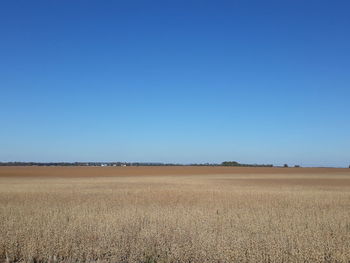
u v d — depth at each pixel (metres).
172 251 12.95
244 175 109.81
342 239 15.02
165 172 124.38
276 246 13.15
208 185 59.56
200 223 18.22
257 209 25.72
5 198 34.12
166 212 22.41
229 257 12.47
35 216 20.50
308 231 16.17
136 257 12.89
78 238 14.62
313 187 54.56
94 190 46.16
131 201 31.91
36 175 103.81
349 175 110.62
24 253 12.99
